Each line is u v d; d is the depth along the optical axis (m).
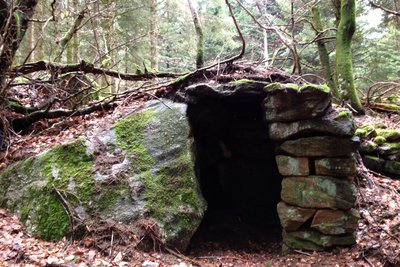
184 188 4.59
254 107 5.63
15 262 3.57
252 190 6.44
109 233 4.16
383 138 5.90
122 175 4.64
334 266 3.93
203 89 5.06
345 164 4.22
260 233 5.89
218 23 14.73
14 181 4.89
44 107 6.50
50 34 11.13
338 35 7.69
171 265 3.90
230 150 6.33
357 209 4.70
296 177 4.43
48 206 4.41
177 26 17.84
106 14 9.20
